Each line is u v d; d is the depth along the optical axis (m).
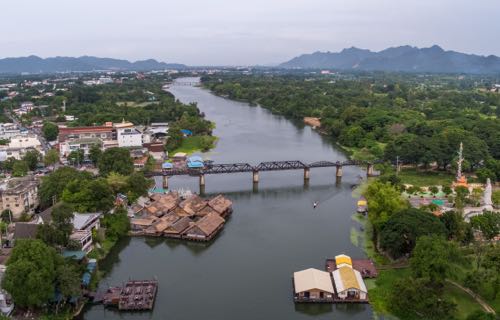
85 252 128.88
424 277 106.81
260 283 122.00
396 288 106.88
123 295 112.06
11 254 106.56
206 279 124.69
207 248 145.50
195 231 151.62
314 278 115.00
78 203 152.00
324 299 110.88
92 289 116.06
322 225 163.88
